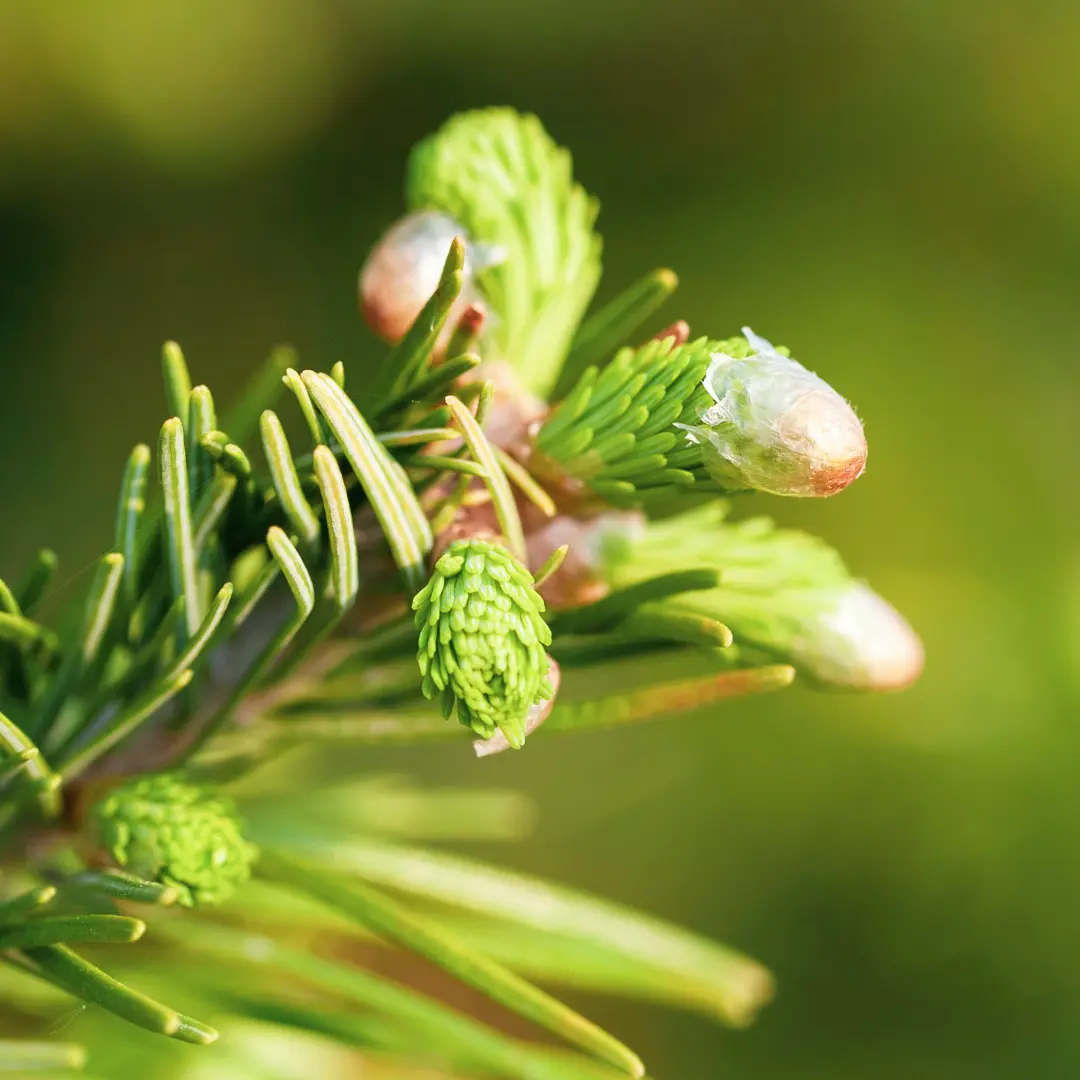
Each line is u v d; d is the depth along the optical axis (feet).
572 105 2.56
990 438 2.10
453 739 1.04
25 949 0.98
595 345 1.06
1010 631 1.79
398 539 1.00
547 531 1.03
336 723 1.04
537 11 2.48
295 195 2.71
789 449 0.98
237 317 2.68
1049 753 1.63
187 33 2.46
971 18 2.35
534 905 1.07
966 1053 1.63
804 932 1.75
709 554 1.04
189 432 1.00
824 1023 1.70
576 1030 1.00
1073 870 1.58
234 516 1.01
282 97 2.59
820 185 2.37
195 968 1.06
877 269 2.27
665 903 1.86
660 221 2.43
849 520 2.05
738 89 2.48
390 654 1.03
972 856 1.62
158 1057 1.06
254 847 1.01
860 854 1.73
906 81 2.38
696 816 1.87
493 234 1.05
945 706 1.71
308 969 1.05
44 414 2.58
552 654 1.03
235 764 1.03
